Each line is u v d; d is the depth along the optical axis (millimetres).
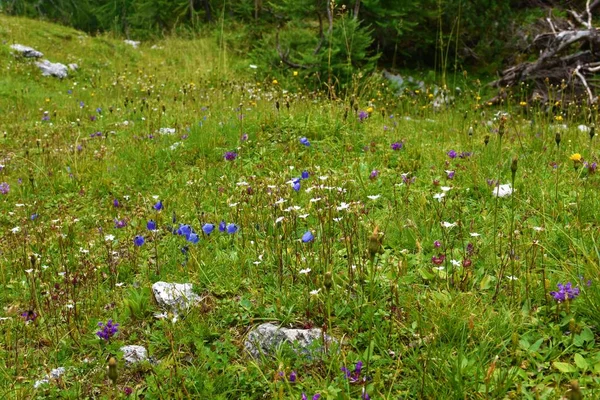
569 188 5148
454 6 17734
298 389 3047
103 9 31281
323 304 3617
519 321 3309
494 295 3570
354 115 7871
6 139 9641
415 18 18094
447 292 3580
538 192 5043
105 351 3727
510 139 7117
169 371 3322
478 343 3201
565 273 3660
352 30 15047
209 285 4164
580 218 4461
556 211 4637
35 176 7574
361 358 3139
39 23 21250
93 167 7586
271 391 3090
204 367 3348
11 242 5648
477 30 18500
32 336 3943
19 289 4656
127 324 3986
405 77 17250
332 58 14992
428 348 3064
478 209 4984
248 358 3438
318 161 6578
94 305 4219
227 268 4332
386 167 6219
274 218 4543
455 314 3312
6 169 7977
